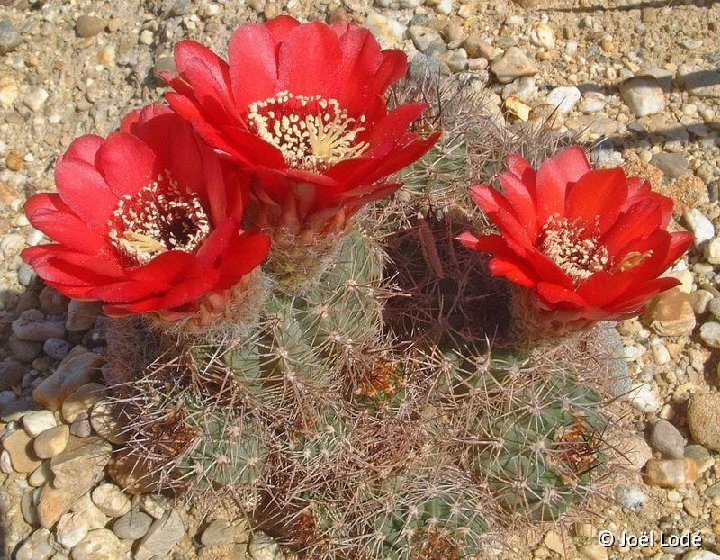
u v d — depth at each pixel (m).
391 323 0.25
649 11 0.40
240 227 0.18
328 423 0.24
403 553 0.23
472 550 0.23
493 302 0.24
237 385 0.22
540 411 0.23
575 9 0.40
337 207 0.17
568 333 0.21
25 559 0.27
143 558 0.27
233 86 0.18
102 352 0.31
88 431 0.28
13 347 0.32
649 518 0.28
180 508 0.27
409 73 0.35
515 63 0.38
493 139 0.28
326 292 0.21
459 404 0.24
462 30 0.40
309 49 0.19
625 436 0.27
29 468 0.28
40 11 0.42
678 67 0.38
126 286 0.16
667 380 0.31
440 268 0.24
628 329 0.32
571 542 0.28
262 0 0.40
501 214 0.18
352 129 0.19
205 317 0.19
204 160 0.16
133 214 0.19
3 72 0.40
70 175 0.19
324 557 0.25
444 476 0.24
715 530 0.28
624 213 0.20
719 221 0.34
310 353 0.22
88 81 0.39
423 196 0.25
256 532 0.27
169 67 0.37
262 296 0.20
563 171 0.21
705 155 0.36
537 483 0.23
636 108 0.37
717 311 0.31
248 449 0.23
